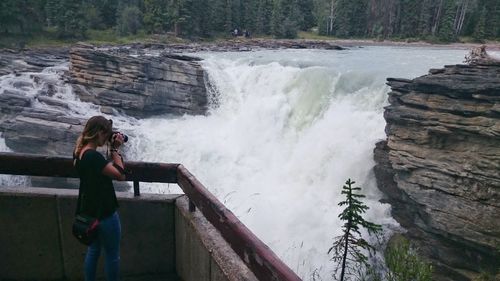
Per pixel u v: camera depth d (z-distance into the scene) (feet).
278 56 151.94
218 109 96.27
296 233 57.77
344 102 76.33
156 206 15.25
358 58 148.05
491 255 45.85
